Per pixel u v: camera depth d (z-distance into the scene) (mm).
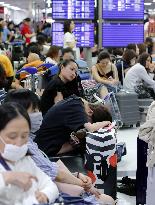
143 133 4891
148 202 4918
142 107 8609
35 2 38688
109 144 4809
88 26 10852
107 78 9125
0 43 14727
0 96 4891
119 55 11898
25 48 15180
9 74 7902
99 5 10734
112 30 10859
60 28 10922
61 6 10812
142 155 5387
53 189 2971
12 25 25531
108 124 5039
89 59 11133
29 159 3012
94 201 3180
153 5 38781
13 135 2795
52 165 3562
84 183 3795
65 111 4938
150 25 17359
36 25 33812
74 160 4910
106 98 7680
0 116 2807
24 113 2855
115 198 4922
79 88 7348
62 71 6676
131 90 8898
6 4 39719
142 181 5418
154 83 8969
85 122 4953
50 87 6641
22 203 2791
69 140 5031
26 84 7453
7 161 2871
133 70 8984
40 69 7977
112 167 4848
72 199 3107
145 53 9625
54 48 10211
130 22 10914
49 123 4957
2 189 2711
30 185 2779
